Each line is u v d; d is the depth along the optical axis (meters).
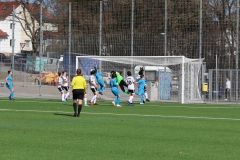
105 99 89.19
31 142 31.95
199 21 88.44
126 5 96.56
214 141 33.16
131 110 61.28
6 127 40.28
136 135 35.88
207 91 86.50
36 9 136.00
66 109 61.47
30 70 102.31
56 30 100.44
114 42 94.00
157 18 93.69
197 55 88.69
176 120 48.12
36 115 52.09
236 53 83.75
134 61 87.06
